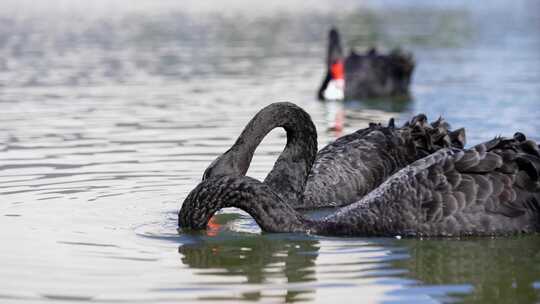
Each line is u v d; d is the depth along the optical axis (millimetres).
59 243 11422
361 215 12102
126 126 19688
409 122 15438
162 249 11328
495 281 10172
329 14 51156
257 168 15766
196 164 15953
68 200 13508
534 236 11883
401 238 11883
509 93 23875
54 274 10234
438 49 35031
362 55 27203
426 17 49000
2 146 17469
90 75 28000
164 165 15859
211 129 19297
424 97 24359
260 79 27281
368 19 48125
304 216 13477
